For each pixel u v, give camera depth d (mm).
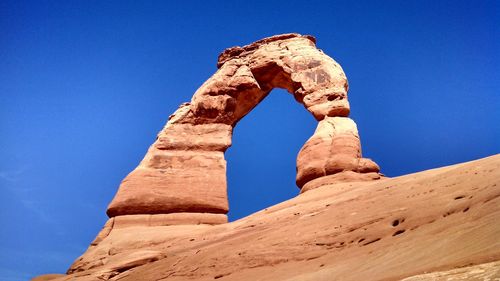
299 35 50594
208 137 45875
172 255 28531
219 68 52625
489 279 7758
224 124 46969
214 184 42625
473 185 17906
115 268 27984
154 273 24969
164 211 40688
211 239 29297
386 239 17141
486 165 20438
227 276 21047
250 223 29516
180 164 43688
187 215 40469
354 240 18875
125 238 35500
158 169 43250
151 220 40094
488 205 13836
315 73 45531
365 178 35312
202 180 42656
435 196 18797
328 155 37469
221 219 40750
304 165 38281
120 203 40844
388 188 24078
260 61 49000
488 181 17453
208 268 22438
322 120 42469
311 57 46844
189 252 26297
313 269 17391
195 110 47188
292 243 21000
